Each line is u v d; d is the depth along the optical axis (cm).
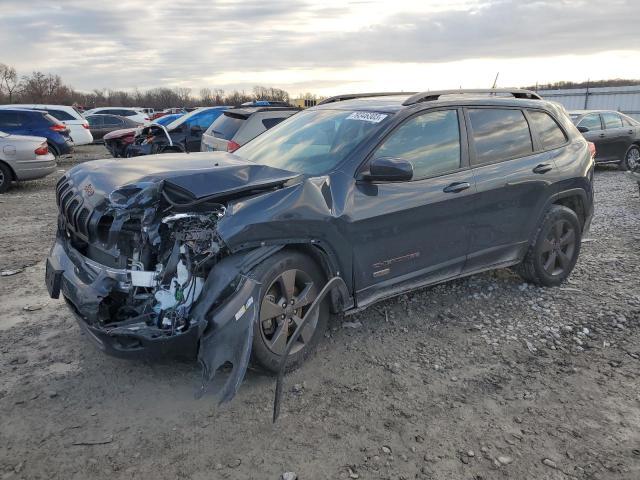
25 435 293
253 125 895
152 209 316
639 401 331
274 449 284
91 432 296
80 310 323
